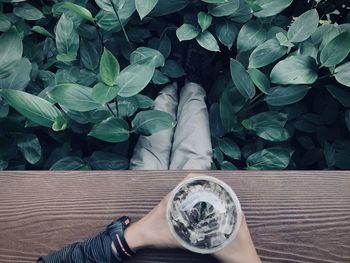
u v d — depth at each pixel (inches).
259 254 28.6
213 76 51.1
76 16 43.3
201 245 23.9
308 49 40.6
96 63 42.8
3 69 35.5
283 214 29.5
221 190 24.5
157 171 31.3
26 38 45.1
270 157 40.4
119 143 43.1
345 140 43.3
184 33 41.5
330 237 28.9
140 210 30.2
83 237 29.5
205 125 43.5
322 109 44.9
